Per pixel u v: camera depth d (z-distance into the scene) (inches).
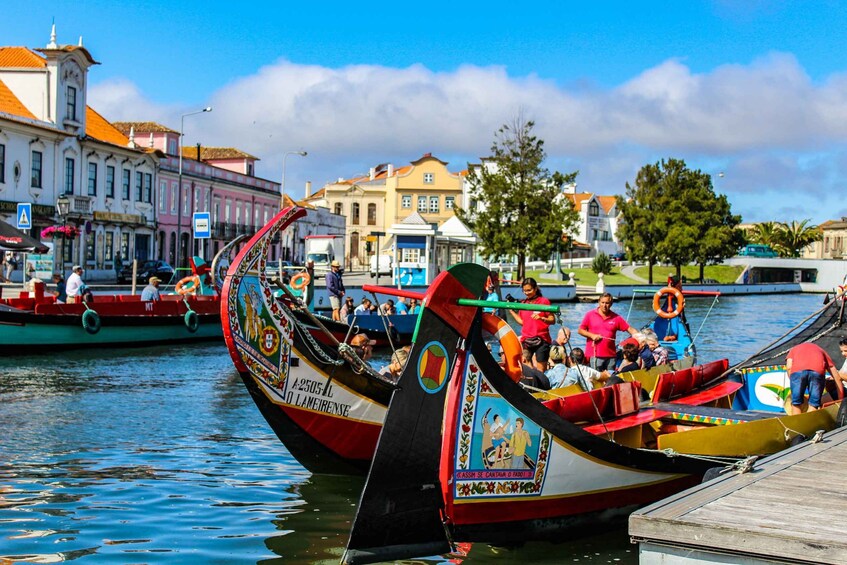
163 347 1012.5
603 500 343.3
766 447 387.9
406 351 464.4
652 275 3100.4
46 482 412.2
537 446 318.0
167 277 2128.4
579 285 2659.9
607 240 5044.3
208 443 501.7
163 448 486.0
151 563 311.6
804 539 212.1
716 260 3024.1
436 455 306.3
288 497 398.0
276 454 478.9
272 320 411.5
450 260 1804.9
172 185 2496.3
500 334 323.3
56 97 1934.1
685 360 554.6
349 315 1037.8
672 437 370.9
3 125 1750.7
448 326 301.4
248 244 407.8
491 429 305.9
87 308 964.6
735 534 219.6
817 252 5605.3
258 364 405.7
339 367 419.5
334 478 432.8
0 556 314.7
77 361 862.5
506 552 325.1
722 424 400.2
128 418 569.0
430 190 3927.2
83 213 2014.0
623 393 406.3
